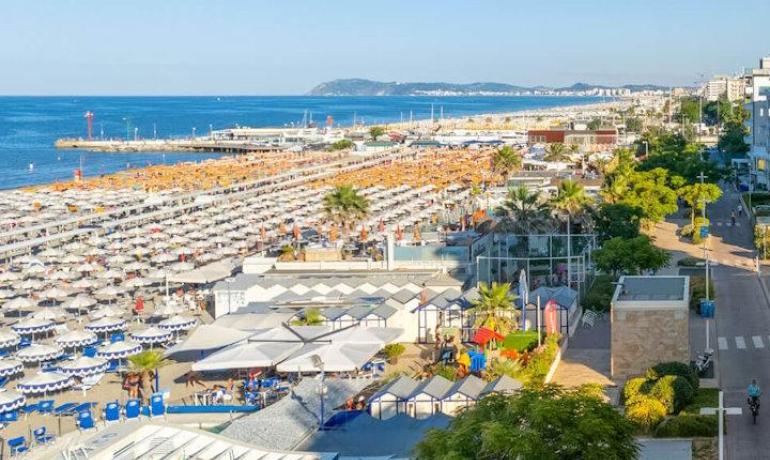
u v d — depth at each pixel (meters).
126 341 99.12
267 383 89.12
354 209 173.75
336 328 101.50
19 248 163.50
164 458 51.56
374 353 89.94
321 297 115.00
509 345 98.06
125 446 53.28
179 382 94.44
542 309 107.12
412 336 107.38
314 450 63.47
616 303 86.69
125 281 136.25
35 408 85.06
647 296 92.94
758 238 146.75
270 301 116.44
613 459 50.22
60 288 132.75
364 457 61.59
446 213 192.62
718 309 112.38
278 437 65.62
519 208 137.38
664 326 85.81
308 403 72.50
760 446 66.69
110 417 82.19
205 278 132.62
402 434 65.50
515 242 124.81
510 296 103.56
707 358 86.38
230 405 84.88
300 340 93.69
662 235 170.88
